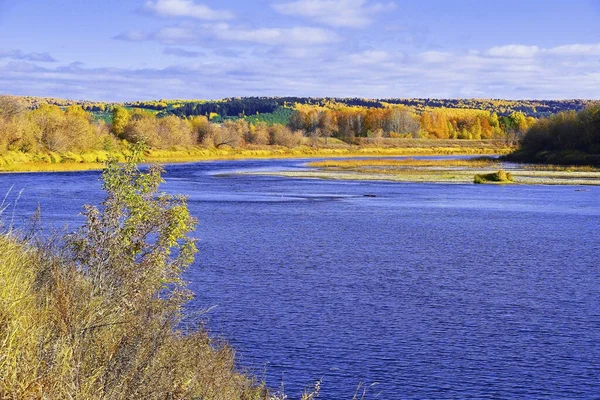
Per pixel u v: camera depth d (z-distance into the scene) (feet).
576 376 45.96
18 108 319.06
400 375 45.42
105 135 371.76
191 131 506.48
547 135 416.05
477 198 194.18
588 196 201.46
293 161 426.51
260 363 46.57
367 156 528.63
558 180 261.65
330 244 104.32
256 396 34.53
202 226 123.54
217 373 28.73
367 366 46.93
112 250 32.60
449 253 97.86
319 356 48.65
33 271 27.30
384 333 55.16
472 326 57.98
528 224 135.44
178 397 22.65
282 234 114.93
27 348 20.18
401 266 86.22
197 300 64.23
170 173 297.94
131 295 28.17
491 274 81.82
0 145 290.35
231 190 212.23
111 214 34.65
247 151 507.71
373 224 132.05
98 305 24.93
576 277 80.53
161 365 24.03
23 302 23.13
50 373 19.04
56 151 319.68
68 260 32.32
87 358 21.13
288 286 71.97
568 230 126.52
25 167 284.20
